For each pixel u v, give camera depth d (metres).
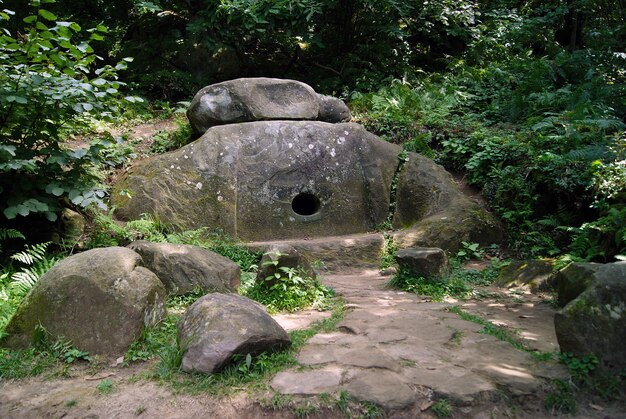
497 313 4.88
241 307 3.79
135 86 11.92
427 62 14.17
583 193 7.49
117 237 6.86
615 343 3.44
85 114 8.88
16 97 5.58
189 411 3.07
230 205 7.65
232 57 12.75
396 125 9.97
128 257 4.29
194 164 7.75
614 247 5.94
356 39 13.07
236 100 8.42
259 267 5.33
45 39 5.87
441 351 3.75
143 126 10.23
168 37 12.69
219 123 8.52
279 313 4.87
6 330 3.98
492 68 12.09
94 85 6.34
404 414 3.00
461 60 13.05
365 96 10.96
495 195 8.34
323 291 5.48
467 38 13.66
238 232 7.63
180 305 4.97
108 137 6.62
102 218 6.83
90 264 4.13
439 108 10.38
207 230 7.46
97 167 7.99
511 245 7.61
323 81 12.38
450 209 7.82
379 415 2.97
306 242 7.42
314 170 8.18
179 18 13.04
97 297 3.95
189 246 5.55
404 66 12.76
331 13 12.79
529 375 3.38
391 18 12.50
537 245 7.40
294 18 11.63
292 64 13.33
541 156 7.65
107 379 3.48
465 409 3.05
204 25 11.67
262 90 8.59
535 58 13.05
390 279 6.28
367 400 3.04
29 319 3.96
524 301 5.34
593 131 8.22
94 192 6.30
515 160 8.62
